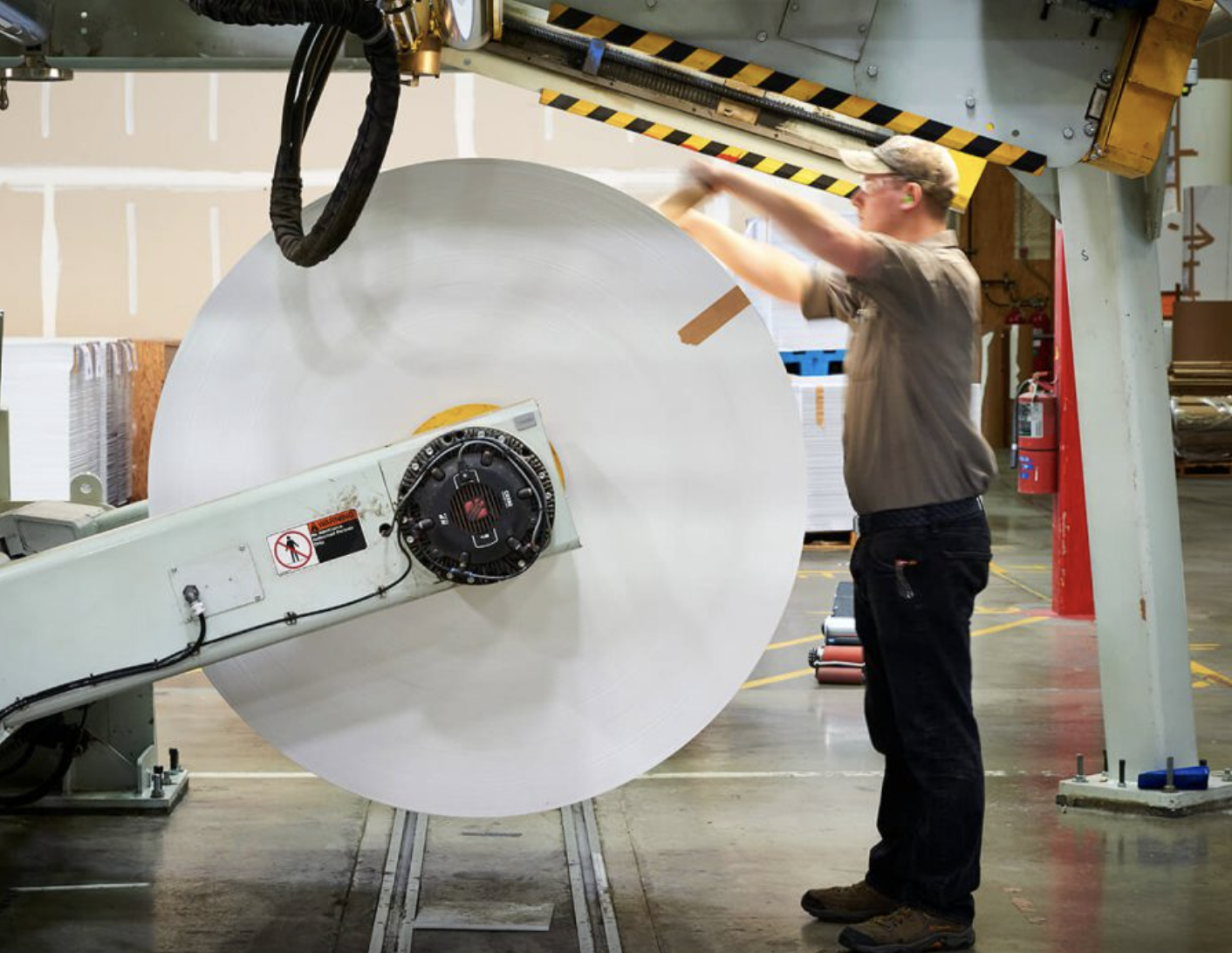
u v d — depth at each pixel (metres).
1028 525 12.38
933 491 3.47
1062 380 8.27
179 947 3.58
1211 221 12.28
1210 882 4.06
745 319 3.18
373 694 3.31
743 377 3.20
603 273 3.18
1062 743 5.59
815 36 3.59
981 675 6.84
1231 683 6.70
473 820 4.59
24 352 7.73
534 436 3.03
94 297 10.66
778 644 7.58
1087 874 4.13
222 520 3.01
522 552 3.00
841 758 5.36
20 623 3.00
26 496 7.74
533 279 3.19
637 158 10.55
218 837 4.41
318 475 3.00
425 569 3.01
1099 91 3.63
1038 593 9.14
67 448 7.73
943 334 3.46
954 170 3.60
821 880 4.08
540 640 3.30
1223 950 3.59
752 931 3.70
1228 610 8.59
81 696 3.02
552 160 10.55
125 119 10.58
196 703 6.18
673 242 3.16
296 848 4.31
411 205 3.15
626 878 4.09
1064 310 8.27
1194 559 10.42
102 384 8.40
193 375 3.18
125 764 4.67
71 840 4.37
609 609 3.29
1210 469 15.23
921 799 3.58
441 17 3.73
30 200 10.62
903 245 3.44
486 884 4.02
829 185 4.77
